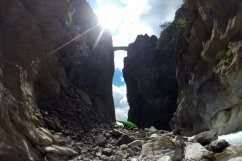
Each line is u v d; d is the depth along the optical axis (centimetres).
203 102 2950
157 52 5619
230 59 2453
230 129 2434
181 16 4447
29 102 878
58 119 1080
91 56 2098
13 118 646
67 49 1633
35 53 1049
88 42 2078
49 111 1149
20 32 902
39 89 1194
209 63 2802
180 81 3691
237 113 2384
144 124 5688
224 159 715
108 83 2388
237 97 2353
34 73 1060
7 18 858
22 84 850
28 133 677
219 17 2636
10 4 882
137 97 5897
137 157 783
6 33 835
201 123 3081
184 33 3319
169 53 5403
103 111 1961
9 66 779
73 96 1424
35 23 1020
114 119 2375
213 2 2661
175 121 3631
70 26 1577
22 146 596
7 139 557
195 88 3094
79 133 1016
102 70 2205
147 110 5684
